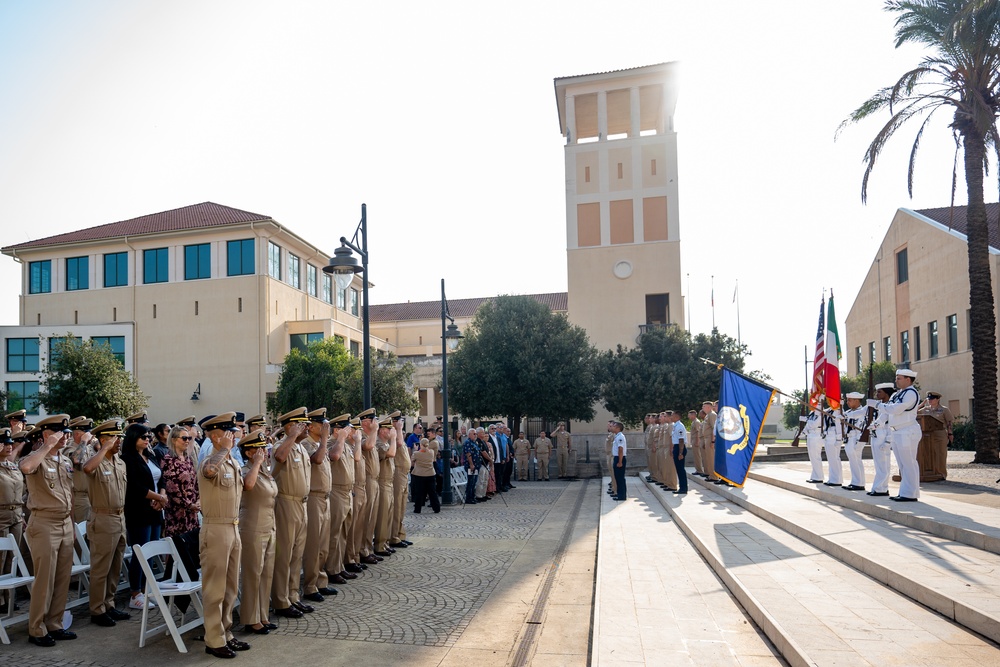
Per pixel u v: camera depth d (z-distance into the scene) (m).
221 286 39.06
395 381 32.19
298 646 6.37
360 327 54.12
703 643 5.69
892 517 9.27
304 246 43.28
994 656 4.71
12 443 7.85
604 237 38.19
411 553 10.70
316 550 7.95
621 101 41.12
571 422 36.91
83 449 8.75
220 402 38.44
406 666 5.83
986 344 17.58
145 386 39.47
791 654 5.01
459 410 29.84
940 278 31.52
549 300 55.59
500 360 29.22
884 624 5.45
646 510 14.41
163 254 40.47
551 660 5.96
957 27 15.98
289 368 34.09
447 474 17.23
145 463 7.90
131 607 7.71
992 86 17.38
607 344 37.41
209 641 6.12
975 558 6.90
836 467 12.86
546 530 12.84
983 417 17.44
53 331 39.38
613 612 6.63
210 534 6.17
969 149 17.84
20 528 7.99
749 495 13.36
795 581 6.87
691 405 30.39
